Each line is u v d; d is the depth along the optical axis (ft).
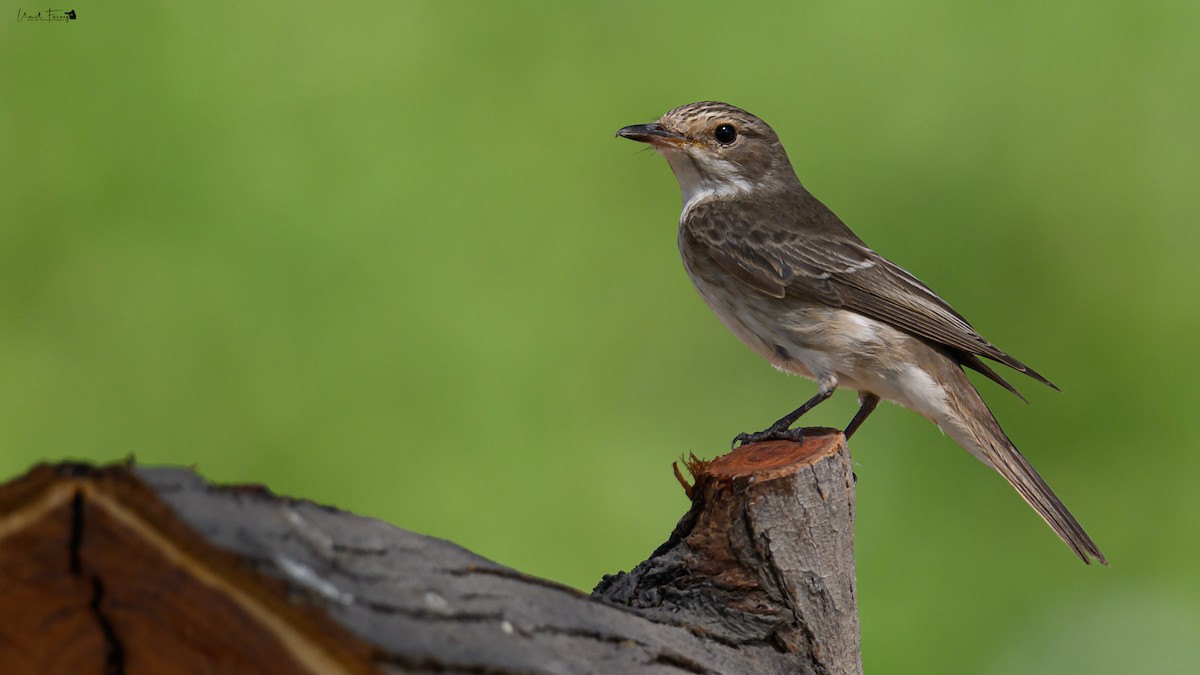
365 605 13.06
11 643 13.03
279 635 12.32
